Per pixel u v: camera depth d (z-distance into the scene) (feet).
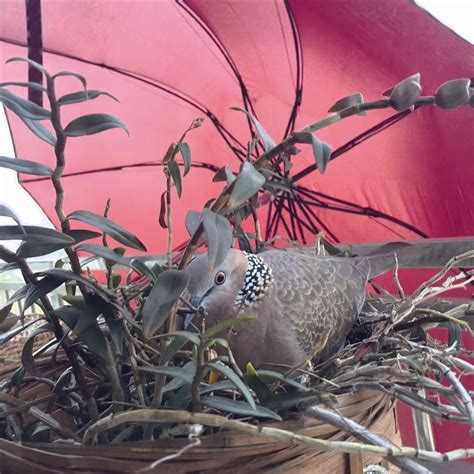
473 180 1.88
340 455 1.13
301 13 1.81
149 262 2.41
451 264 1.41
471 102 1.07
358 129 1.98
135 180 2.35
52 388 1.48
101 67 2.08
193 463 0.97
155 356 1.19
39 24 1.84
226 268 1.26
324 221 2.23
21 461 1.02
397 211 2.13
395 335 1.39
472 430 0.94
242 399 1.21
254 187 0.95
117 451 0.96
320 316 1.37
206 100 2.14
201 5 1.90
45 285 1.15
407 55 1.77
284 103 2.06
